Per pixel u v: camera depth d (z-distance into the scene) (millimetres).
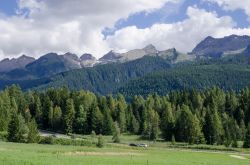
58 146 113125
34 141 132500
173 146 168375
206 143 190500
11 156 66188
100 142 127375
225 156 118625
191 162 85500
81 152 92312
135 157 89812
